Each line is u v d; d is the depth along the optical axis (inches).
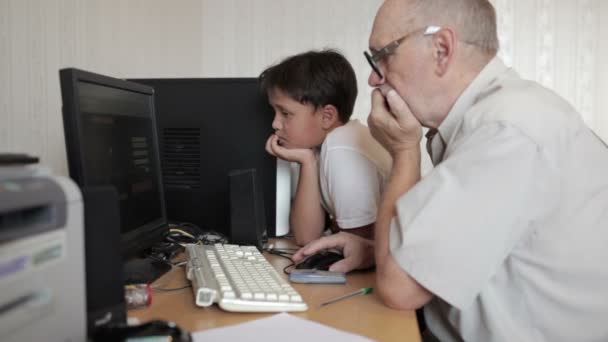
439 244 31.3
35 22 53.4
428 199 31.9
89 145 32.4
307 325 27.9
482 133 32.4
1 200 16.6
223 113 56.7
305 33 102.7
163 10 87.0
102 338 21.8
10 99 49.9
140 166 40.9
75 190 21.2
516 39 98.0
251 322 28.0
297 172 65.8
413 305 32.5
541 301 34.3
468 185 31.2
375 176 52.0
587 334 33.9
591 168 34.5
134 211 39.2
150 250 44.9
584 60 96.2
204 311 30.5
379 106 40.8
